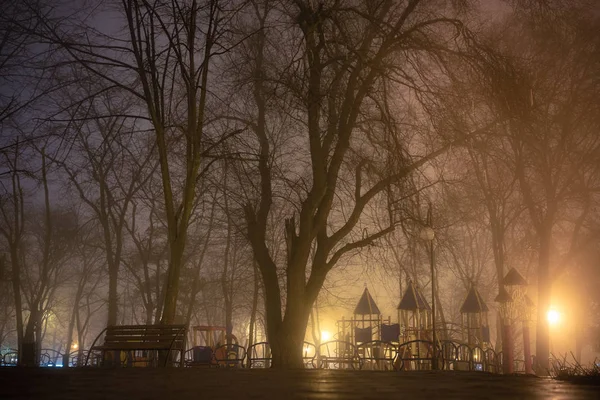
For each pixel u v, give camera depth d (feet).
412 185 56.59
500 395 14.79
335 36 59.52
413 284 112.98
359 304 118.52
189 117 59.00
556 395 14.87
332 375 24.36
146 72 58.13
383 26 61.62
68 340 174.60
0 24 56.44
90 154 99.50
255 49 66.28
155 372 25.99
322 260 67.62
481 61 57.21
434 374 26.02
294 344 65.31
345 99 60.49
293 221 68.49
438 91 56.44
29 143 65.67
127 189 123.03
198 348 76.84
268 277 69.51
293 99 56.24
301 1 59.26
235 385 18.25
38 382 19.25
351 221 67.41
